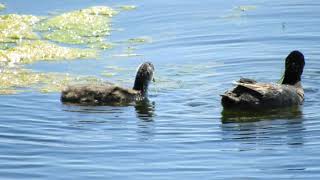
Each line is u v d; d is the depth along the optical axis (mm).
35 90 21219
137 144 17500
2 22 27172
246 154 16828
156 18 27500
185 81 21859
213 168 16219
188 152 17031
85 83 21031
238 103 19422
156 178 15789
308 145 17203
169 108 19828
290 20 26609
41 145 17578
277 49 24156
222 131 18125
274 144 17328
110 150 17219
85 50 24750
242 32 25719
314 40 24703
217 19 27125
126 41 25469
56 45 25109
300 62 21125
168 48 24703
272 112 19391
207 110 19594
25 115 19328
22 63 23703
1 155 17078
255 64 23078
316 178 15648
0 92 21031
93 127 18578
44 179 15898
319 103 20094
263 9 28031
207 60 23547
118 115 19438
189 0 29547
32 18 27688
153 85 21547
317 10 27484
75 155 17016
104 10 28391
